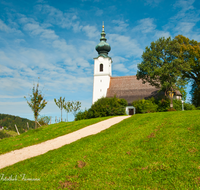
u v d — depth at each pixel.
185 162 11.76
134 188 10.00
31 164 15.42
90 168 12.66
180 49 48.16
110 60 68.56
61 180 11.70
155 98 54.78
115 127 23.92
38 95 30.45
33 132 30.31
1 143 26.34
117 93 61.66
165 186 9.91
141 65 48.25
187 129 16.95
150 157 13.01
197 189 9.34
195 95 55.91
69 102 53.50
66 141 22.36
